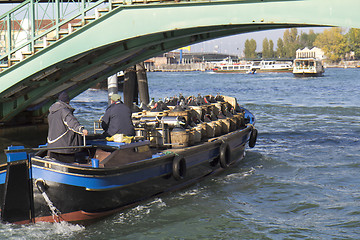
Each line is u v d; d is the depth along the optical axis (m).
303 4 11.40
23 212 8.06
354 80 79.81
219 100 13.80
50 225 8.13
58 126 8.34
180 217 8.87
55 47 13.62
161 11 12.62
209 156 11.41
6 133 17.45
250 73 133.25
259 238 7.95
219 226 8.46
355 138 18.00
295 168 12.84
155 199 9.80
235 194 10.37
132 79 22.23
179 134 10.48
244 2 11.87
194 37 16.09
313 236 8.02
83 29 13.30
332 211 9.27
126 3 12.98
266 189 10.77
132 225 8.45
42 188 7.93
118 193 8.62
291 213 9.18
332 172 12.36
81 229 8.23
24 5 14.12
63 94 8.51
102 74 17.73
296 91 51.41
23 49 16.33
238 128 14.03
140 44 14.59
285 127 21.59
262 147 16.20
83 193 8.05
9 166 7.80
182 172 10.06
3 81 14.19
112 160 8.53
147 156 9.28
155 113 10.95
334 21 11.17
